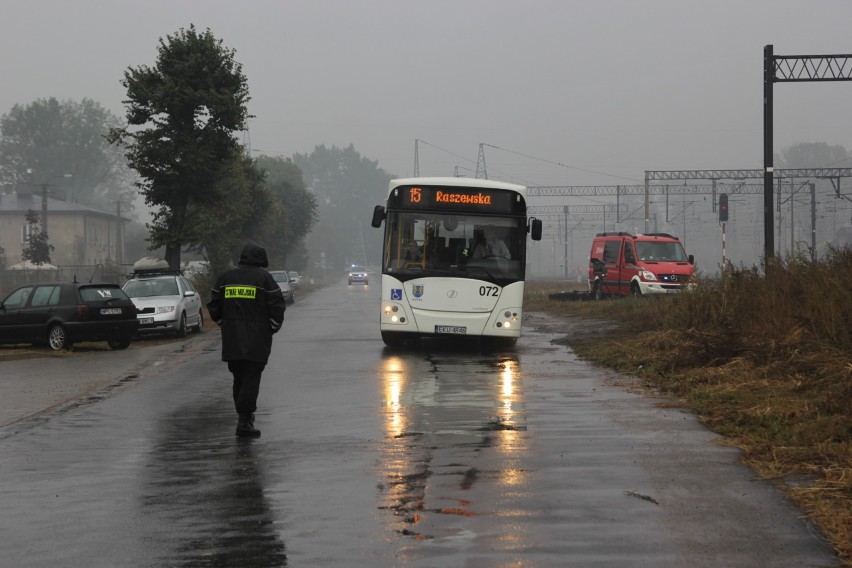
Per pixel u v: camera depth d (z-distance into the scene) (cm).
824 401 1416
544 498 936
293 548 782
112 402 1791
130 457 1222
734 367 1902
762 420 1343
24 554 786
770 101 4516
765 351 1969
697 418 1441
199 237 5584
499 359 2491
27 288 3181
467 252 2708
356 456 1182
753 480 1006
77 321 3088
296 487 1013
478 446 1230
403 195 2722
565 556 745
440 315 2691
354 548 777
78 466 1166
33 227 9862
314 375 2161
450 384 1939
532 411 1541
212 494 991
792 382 1667
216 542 807
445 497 947
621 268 4909
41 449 1292
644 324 3062
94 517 906
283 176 14812
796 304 2245
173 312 3675
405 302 2698
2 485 1062
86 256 13050
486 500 932
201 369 2422
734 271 2725
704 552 752
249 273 1384
